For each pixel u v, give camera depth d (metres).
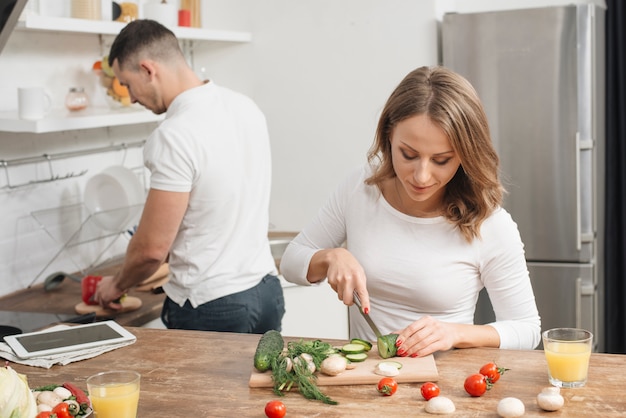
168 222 2.45
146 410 1.51
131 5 3.27
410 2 3.63
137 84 2.58
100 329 2.00
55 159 3.14
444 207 1.85
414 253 1.87
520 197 3.64
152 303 2.80
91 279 2.73
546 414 1.43
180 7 3.69
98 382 1.44
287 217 3.97
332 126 3.81
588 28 3.46
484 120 1.70
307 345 1.68
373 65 3.72
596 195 3.65
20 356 1.81
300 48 3.82
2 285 2.93
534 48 3.52
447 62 3.62
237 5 3.90
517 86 3.57
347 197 1.98
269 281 2.67
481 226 1.83
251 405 1.52
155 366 1.75
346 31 3.74
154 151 2.44
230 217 2.53
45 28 2.69
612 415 1.42
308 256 1.92
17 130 2.68
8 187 2.93
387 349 1.67
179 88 2.58
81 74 3.29
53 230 3.14
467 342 1.76
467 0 4.08
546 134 3.56
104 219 3.15
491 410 1.46
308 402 1.52
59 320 2.55
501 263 1.85
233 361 1.77
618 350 3.97
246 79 3.94
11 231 2.96
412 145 1.66
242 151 2.57
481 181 1.73
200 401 1.55
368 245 1.91
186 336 1.96
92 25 2.91
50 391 1.51
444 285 1.86
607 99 3.83
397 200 1.89
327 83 3.80
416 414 1.45
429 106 1.63
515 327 1.82
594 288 3.64
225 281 2.54
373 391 1.57
